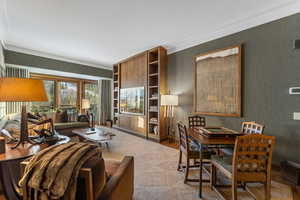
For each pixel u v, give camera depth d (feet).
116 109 20.43
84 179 2.67
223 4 7.97
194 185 6.82
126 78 18.16
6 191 3.82
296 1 7.72
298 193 6.31
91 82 23.57
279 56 8.49
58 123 14.58
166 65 14.73
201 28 10.61
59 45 13.87
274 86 8.67
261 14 8.85
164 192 6.28
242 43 9.89
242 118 9.87
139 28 10.62
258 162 5.04
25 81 4.94
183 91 13.44
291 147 8.09
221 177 7.56
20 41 12.91
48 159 2.79
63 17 9.18
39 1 7.65
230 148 7.40
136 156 10.15
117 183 3.50
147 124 14.94
